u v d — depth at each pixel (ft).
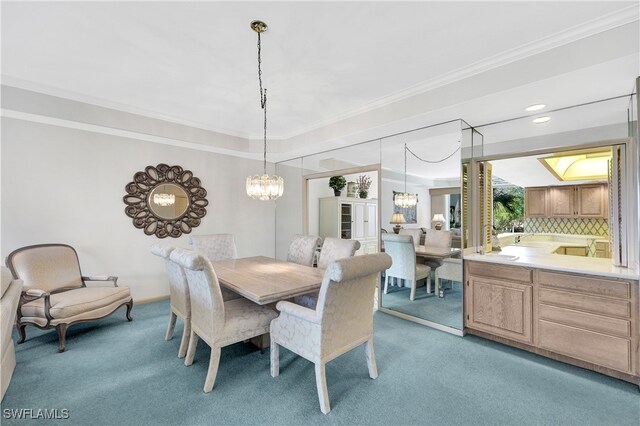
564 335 7.38
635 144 7.19
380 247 12.03
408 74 8.21
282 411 5.75
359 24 6.10
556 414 5.65
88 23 6.06
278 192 9.21
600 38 5.98
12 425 5.36
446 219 10.03
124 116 10.82
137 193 12.24
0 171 9.46
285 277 8.23
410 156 11.00
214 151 14.53
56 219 10.45
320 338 5.73
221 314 6.46
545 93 7.37
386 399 6.11
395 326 10.12
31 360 7.64
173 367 7.34
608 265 7.50
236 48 7.00
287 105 10.62
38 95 9.11
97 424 5.40
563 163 9.20
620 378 6.75
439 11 5.69
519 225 10.00
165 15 5.82
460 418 5.55
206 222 14.53
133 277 12.21
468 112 8.73
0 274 6.57
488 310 8.81
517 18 5.86
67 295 9.03
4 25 6.08
